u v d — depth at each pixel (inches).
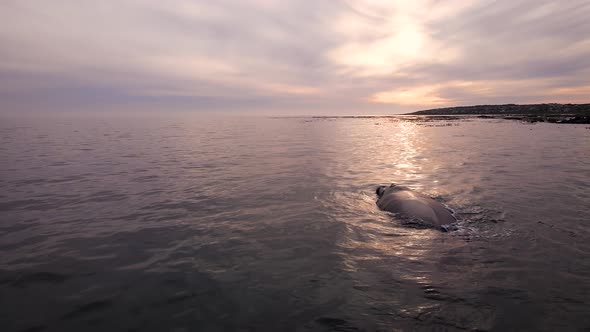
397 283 192.1
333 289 186.9
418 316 160.4
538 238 251.9
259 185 442.0
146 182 461.7
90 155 723.4
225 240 259.8
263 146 912.9
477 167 544.1
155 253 237.0
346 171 536.7
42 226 291.0
